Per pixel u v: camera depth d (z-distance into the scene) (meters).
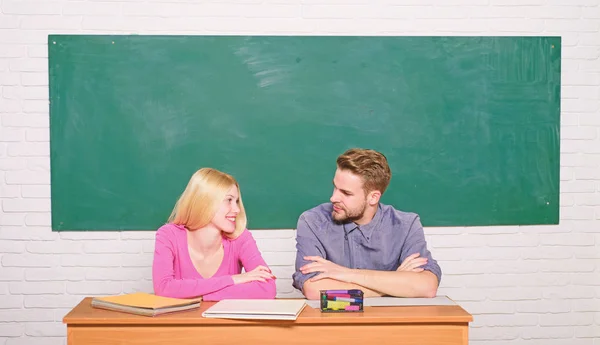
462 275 3.75
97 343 2.11
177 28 3.62
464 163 3.73
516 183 3.76
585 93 3.76
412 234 2.85
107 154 3.62
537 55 3.74
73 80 3.60
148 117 3.63
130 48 3.61
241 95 3.64
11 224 3.61
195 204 2.62
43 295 3.63
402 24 3.69
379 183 2.75
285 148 3.67
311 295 2.57
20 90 3.58
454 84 3.71
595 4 3.75
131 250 3.65
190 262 2.68
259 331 2.12
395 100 3.69
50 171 3.61
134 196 3.63
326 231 2.86
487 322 3.77
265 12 3.64
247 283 2.48
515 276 3.77
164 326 2.11
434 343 2.15
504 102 3.73
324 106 3.67
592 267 3.79
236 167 3.66
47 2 3.58
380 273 2.60
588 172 3.77
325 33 3.67
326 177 3.68
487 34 3.72
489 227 3.76
